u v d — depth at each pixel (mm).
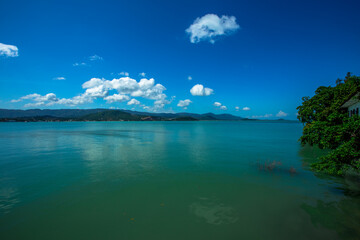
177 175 14859
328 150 25719
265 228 7840
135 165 18078
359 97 15273
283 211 9156
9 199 10586
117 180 13719
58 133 59875
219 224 8172
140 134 56812
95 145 32156
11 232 7648
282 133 59469
